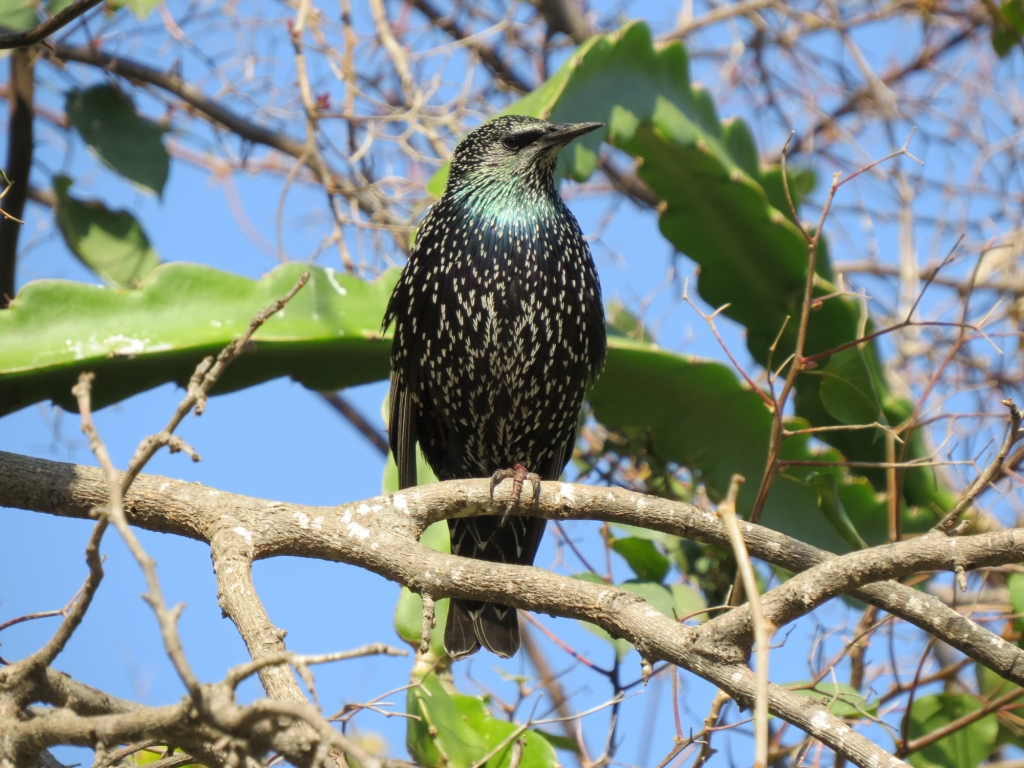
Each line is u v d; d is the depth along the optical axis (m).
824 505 5.32
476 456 5.94
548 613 3.88
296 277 5.38
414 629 5.11
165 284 5.18
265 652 3.51
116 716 2.77
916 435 6.07
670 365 5.87
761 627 2.49
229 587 3.76
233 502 4.11
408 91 6.98
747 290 6.48
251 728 2.51
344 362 5.51
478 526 5.68
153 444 2.80
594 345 5.70
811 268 4.70
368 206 7.08
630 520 4.34
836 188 4.68
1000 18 7.28
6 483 4.20
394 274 5.77
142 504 4.14
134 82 7.21
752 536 4.20
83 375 2.61
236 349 2.87
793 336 6.44
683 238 6.42
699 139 6.07
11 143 6.24
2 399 4.99
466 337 5.52
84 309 5.04
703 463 6.14
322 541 4.07
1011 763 5.70
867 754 3.27
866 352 5.87
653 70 6.18
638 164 6.30
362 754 2.31
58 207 6.31
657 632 3.64
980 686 5.56
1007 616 5.25
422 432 5.89
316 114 6.50
